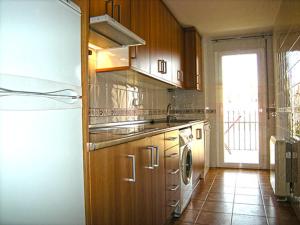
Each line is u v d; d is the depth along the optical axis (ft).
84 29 4.13
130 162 5.16
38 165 3.06
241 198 9.75
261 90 14.42
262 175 13.16
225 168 14.94
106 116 7.75
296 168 7.91
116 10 6.26
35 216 3.02
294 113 8.02
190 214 8.34
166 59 10.00
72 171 3.65
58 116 3.40
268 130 14.33
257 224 7.52
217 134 15.21
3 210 2.68
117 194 4.66
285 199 9.41
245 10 10.82
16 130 2.80
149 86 11.42
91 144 3.96
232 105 15.19
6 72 2.68
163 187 6.98
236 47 14.71
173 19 11.16
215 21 12.14
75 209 3.68
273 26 13.05
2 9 2.66
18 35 2.82
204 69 15.12
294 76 7.86
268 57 14.24
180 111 15.16
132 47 7.01
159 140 6.77
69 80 3.67
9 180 2.73
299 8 7.00
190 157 9.64
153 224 6.26
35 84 3.01
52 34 3.34
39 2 3.13
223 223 7.62
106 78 7.80
